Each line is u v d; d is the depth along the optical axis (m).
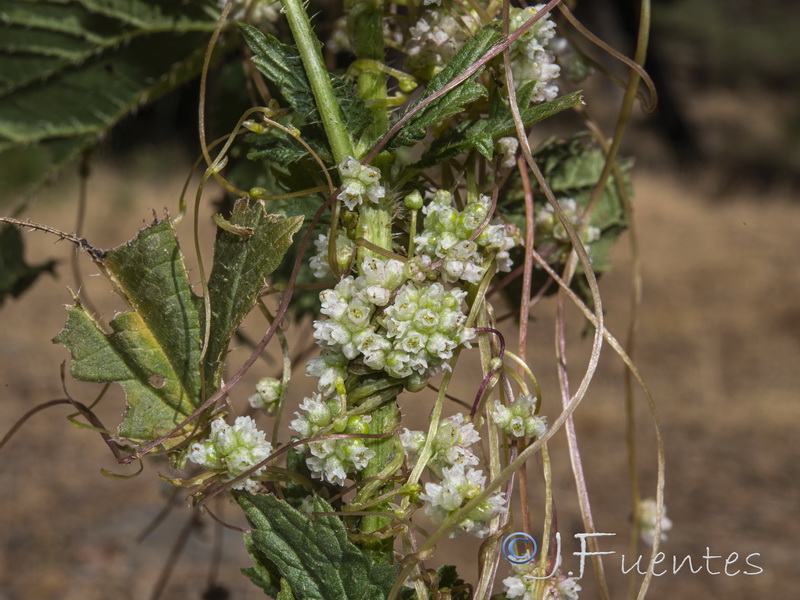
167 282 0.18
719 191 2.62
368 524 0.17
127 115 0.29
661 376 1.31
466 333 0.16
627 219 0.25
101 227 1.86
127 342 0.18
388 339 0.16
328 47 0.25
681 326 1.50
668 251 1.93
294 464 0.18
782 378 1.30
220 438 0.17
